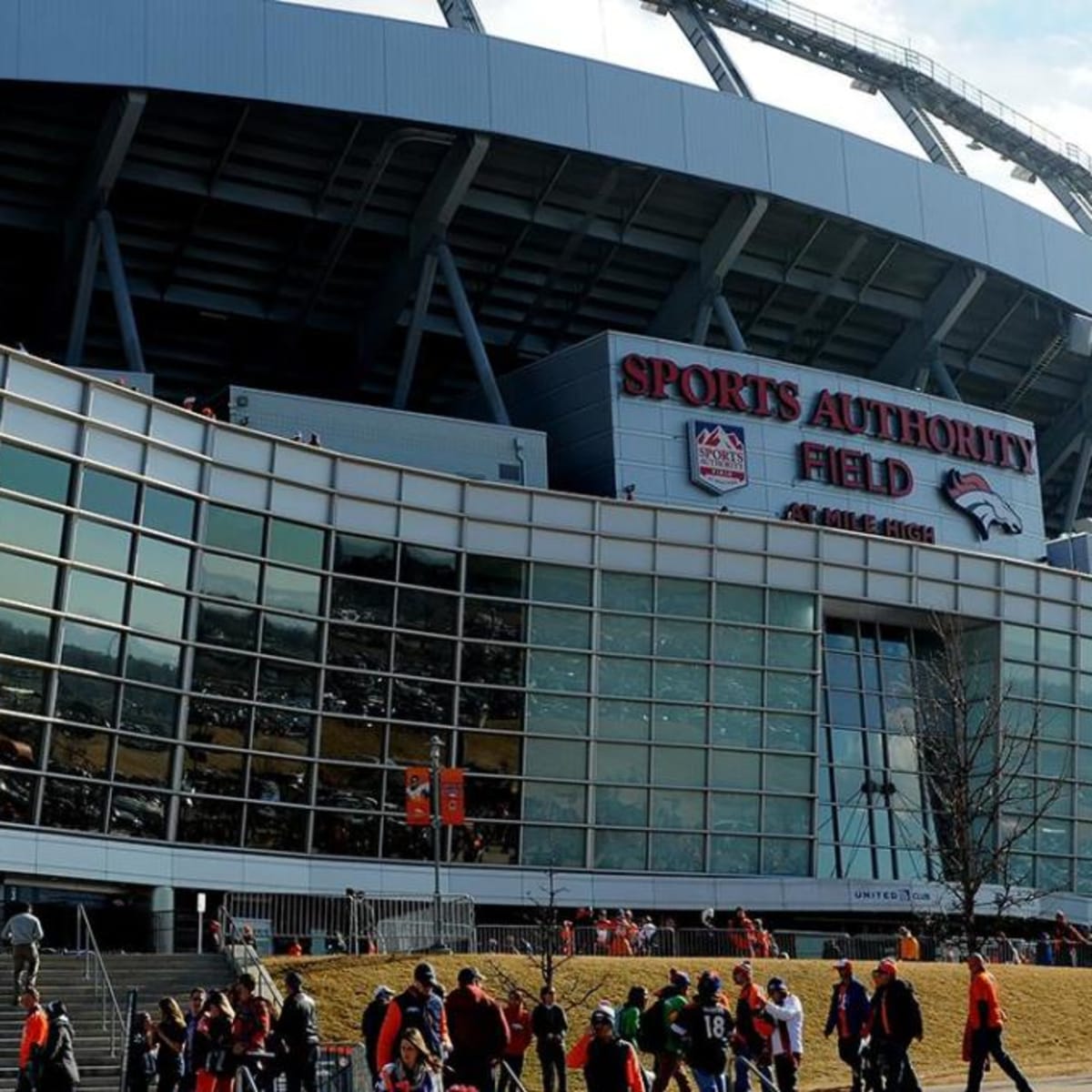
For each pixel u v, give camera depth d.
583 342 68.75
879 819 61.81
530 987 36.06
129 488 47.91
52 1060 23.12
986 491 74.19
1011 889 60.34
